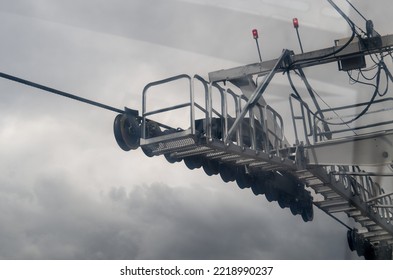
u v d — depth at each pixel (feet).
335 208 56.59
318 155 47.01
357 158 45.73
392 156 44.75
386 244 59.67
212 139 38.24
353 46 48.14
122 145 38.17
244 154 41.73
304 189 56.75
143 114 38.17
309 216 56.24
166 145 38.45
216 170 45.91
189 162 43.16
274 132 46.85
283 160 46.21
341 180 52.70
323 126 48.70
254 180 50.19
